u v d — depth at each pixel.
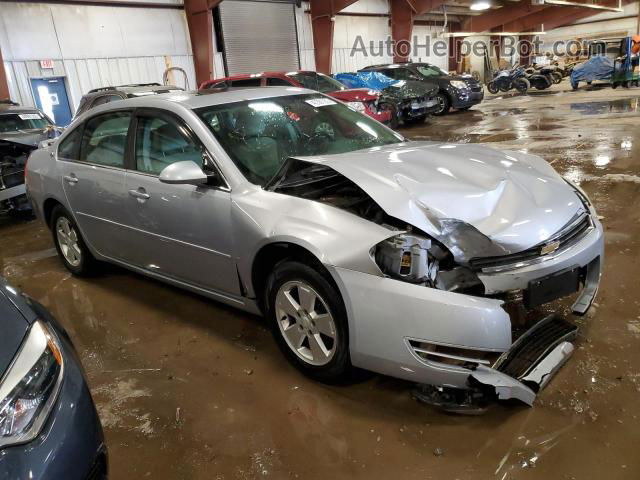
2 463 1.29
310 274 2.27
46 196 3.94
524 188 2.45
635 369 2.36
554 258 2.21
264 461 2.03
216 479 1.96
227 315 3.27
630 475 1.79
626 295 3.03
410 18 22.38
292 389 2.46
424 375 2.03
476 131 10.63
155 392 2.54
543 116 11.97
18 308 1.69
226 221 2.59
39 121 7.83
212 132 2.82
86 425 1.52
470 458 1.94
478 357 2.01
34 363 1.50
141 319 3.32
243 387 2.51
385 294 2.03
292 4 18.66
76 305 3.63
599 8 28.80
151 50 15.00
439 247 2.11
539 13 30.75
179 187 2.84
